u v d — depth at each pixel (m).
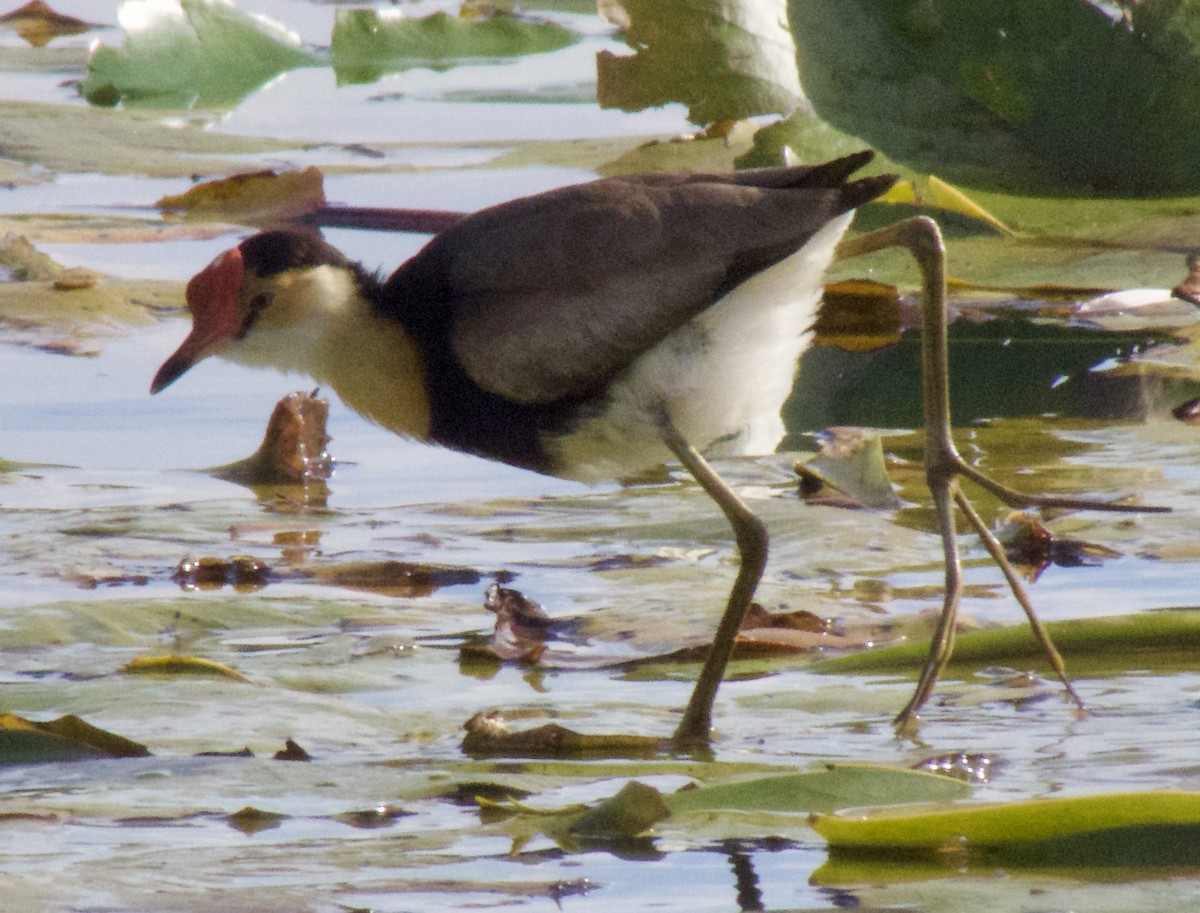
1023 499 7.09
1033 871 5.05
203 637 7.35
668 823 5.48
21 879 5.06
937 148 13.30
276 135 15.98
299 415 9.56
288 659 7.11
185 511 8.84
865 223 13.11
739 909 4.86
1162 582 7.74
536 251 7.35
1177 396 10.34
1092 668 6.91
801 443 9.85
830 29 13.12
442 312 7.64
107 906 4.88
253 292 7.88
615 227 7.22
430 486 9.39
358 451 9.99
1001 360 11.10
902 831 5.25
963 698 6.63
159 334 11.57
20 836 5.40
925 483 9.13
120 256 12.95
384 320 7.83
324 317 7.86
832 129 13.71
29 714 6.49
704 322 7.19
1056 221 13.14
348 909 4.89
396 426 7.95
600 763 6.07
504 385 7.52
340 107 16.91
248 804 5.67
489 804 5.67
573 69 18.33
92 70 17.41
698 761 6.08
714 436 7.52
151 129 16.06
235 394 10.79
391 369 7.82
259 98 17.31
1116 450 9.42
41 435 9.97
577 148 15.12
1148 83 12.99
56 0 21.09
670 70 14.27
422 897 4.98
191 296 7.97
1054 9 12.94
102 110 16.66
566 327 7.29
